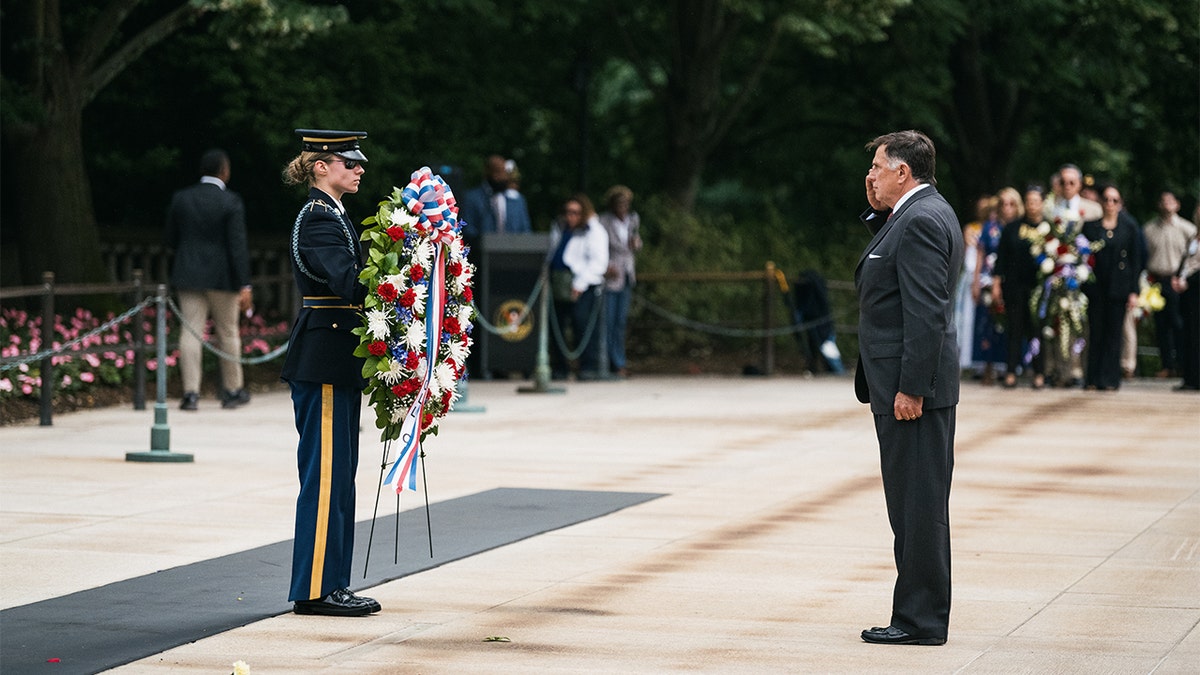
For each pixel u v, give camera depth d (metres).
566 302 22.78
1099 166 35.97
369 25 24.69
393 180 25.88
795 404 19.69
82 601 8.39
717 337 27.16
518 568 9.47
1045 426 17.39
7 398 17.56
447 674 7.02
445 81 28.28
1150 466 14.24
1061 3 27.86
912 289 7.52
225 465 13.65
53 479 12.77
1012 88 32.72
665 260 27.25
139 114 24.94
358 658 7.30
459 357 8.40
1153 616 8.29
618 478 13.25
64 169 21.17
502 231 22.86
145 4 23.34
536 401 19.78
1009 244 21.34
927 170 7.73
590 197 32.84
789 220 38.94
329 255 8.02
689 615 8.25
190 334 18.09
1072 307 21.16
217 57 23.61
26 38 20.39
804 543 10.33
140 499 11.80
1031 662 7.29
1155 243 24.38
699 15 28.48
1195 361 21.70
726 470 13.80
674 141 29.09
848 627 8.01
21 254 21.25
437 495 12.23
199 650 7.41
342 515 8.21
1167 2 28.14
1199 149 32.88
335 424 8.18
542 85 31.50
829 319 24.81
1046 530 10.90
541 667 7.16
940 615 7.64
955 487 12.93
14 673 6.88
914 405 7.52
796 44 31.80
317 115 23.98
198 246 17.98
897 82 30.12
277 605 8.36
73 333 19.19
